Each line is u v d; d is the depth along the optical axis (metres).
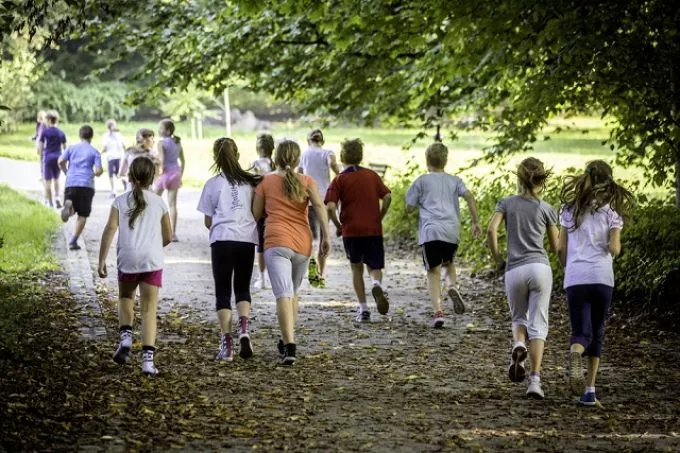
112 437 7.84
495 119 19.05
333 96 21.09
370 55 20.39
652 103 15.52
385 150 42.84
